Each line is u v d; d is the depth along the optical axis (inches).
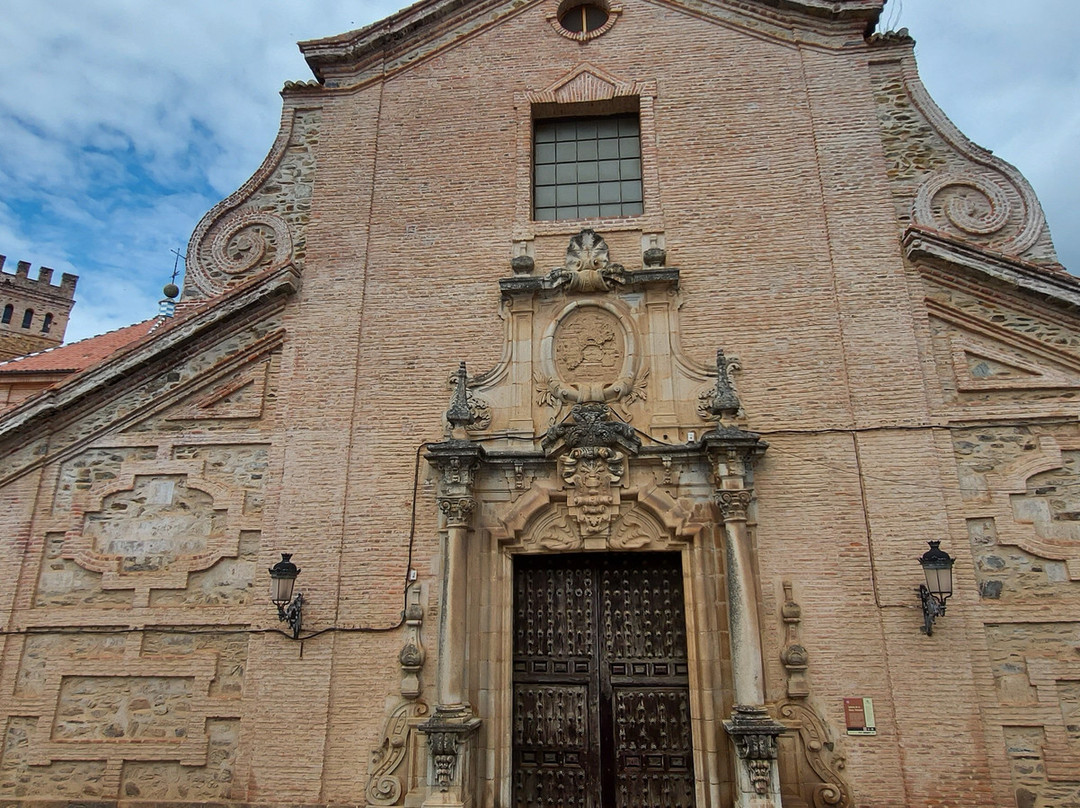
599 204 484.4
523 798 379.6
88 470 435.5
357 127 497.7
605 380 424.5
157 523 422.9
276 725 379.9
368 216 474.0
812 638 370.9
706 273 440.8
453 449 394.0
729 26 493.7
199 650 398.6
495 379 429.7
